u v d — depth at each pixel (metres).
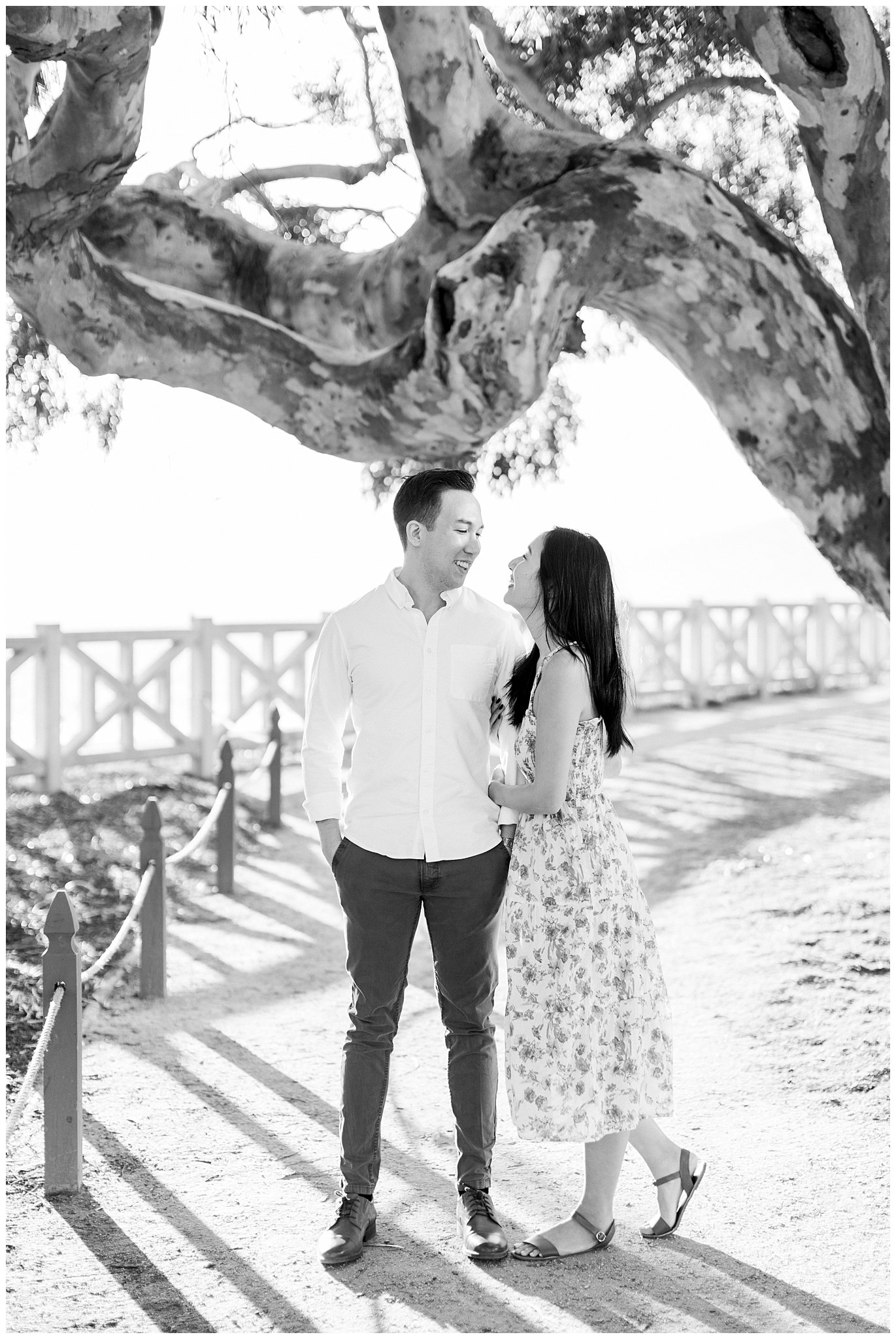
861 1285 2.91
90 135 3.72
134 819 8.98
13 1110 3.09
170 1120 3.99
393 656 3.15
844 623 18.61
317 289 4.86
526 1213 3.33
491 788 3.13
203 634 10.65
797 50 3.81
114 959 5.88
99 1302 2.84
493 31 5.89
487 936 3.19
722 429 4.24
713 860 7.87
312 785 3.21
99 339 4.11
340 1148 3.74
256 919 6.76
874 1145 3.71
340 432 4.28
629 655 3.23
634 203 3.87
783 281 4.01
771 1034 4.69
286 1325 2.74
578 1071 3.01
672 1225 3.17
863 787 10.48
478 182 4.25
